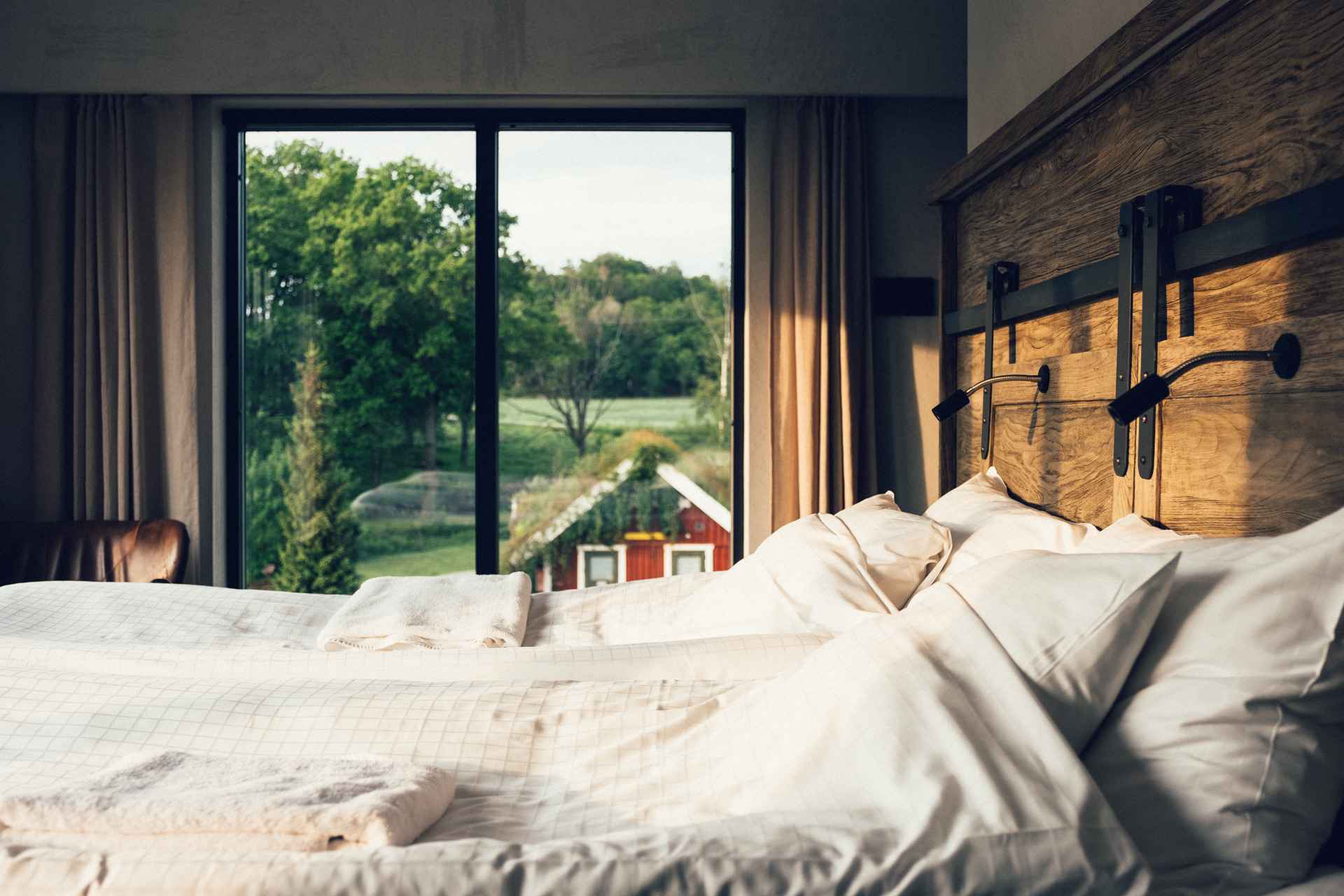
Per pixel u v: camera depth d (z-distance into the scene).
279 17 3.52
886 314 3.70
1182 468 1.60
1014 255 2.43
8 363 3.62
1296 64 1.33
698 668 1.72
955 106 3.70
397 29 3.53
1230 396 1.47
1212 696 1.00
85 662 1.78
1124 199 1.84
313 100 3.63
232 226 3.74
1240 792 0.95
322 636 1.97
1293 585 1.02
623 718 1.44
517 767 1.32
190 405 3.61
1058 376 2.12
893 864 0.90
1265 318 1.39
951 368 2.88
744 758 1.23
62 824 1.00
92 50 3.51
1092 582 1.12
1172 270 1.61
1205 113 1.56
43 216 3.58
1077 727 1.06
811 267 3.62
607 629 2.21
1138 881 0.90
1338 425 1.23
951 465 2.87
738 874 0.90
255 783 1.09
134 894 0.86
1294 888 0.92
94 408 3.59
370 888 0.87
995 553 1.92
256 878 0.87
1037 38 2.30
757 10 3.55
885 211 3.72
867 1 3.55
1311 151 1.30
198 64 3.52
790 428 3.67
